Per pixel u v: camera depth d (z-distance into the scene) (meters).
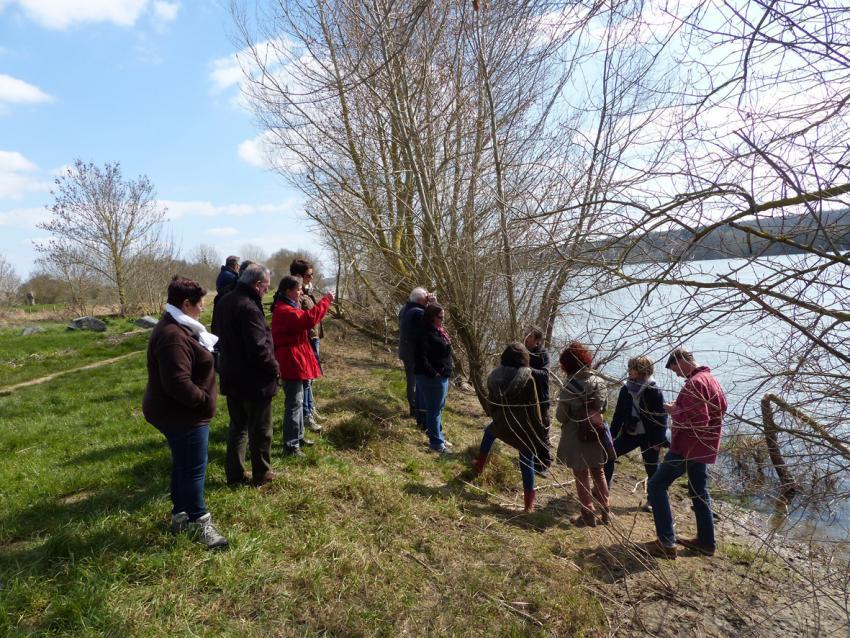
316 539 3.93
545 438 5.34
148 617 2.97
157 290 27.05
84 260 25.00
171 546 3.59
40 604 3.00
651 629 3.81
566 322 6.95
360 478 5.01
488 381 5.27
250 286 4.36
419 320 7.11
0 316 23.91
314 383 8.70
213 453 5.36
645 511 6.09
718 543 5.32
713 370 3.22
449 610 3.50
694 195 2.86
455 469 6.02
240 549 3.63
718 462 3.79
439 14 8.01
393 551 4.04
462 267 7.76
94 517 3.92
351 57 8.20
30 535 3.79
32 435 6.35
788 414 2.88
